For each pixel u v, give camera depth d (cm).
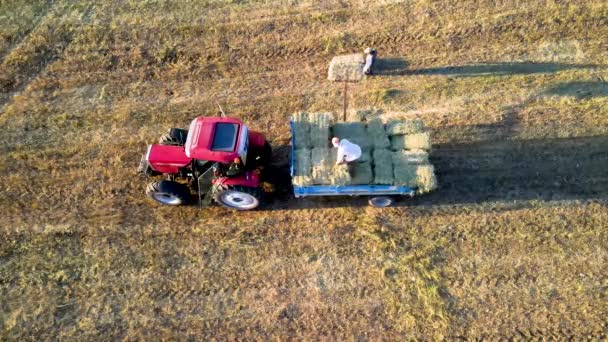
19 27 1694
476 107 1455
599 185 1299
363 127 1236
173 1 1766
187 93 1528
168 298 1159
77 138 1433
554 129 1399
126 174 1357
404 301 1138
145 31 1675
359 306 1134
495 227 1240
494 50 1587
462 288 1153
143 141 1418
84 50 1636
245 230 1258
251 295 1157
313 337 1094
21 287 1178
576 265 1176
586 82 1491
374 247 1219
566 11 1655
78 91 1541
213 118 1185
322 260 1205
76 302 1157
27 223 1278
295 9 1725
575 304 1120
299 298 1149
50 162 1385
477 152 1370
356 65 1516
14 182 1350
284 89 1524
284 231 1253
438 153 1373
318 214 1280
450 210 1273
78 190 1334
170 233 1257
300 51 1616
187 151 1140
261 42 1639
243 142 1148
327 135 1205
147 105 1500
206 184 1209
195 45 1639
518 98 1468
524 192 1295
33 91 1545
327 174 1144
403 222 1259
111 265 1209
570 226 1234
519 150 1368
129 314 1138
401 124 1235
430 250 1212
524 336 1080
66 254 1228
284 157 1379
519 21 1644
